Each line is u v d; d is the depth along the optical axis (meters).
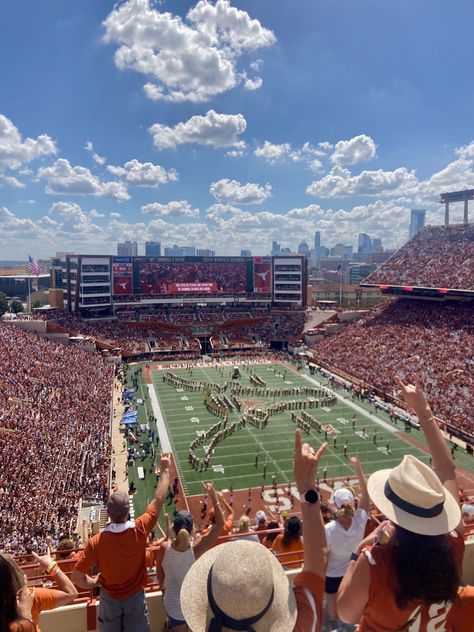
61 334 81.25
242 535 7.52
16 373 53.66
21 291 183.12
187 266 101.81
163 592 5.98
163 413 55.50
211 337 97.38
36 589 4.73
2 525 25.28
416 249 91.06
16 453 34.16
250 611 2.98
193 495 35.91
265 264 105.25
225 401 59.19
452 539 3.81
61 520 28.05
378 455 42.81
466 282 75.00
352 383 66.94
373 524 7.32
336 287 150.50
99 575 5.43
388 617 3.49
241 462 41.72
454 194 89.50
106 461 39.31
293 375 73.75
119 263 97.06
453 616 3.83
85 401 52.91
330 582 5.71
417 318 78.38
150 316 99.56
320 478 38.06
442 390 54.84
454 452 43.31
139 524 5.50
